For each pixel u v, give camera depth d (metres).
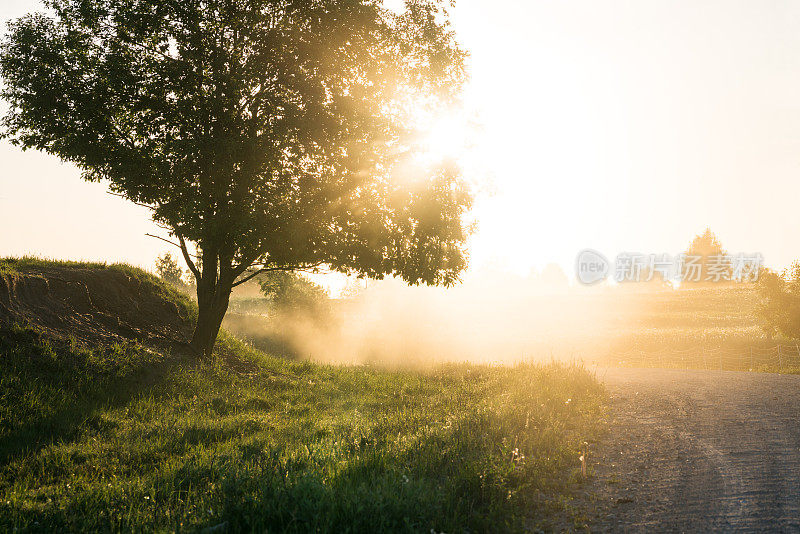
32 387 11.23
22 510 6.14
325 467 6.93
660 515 5.75
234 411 13.08
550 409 11.33
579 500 6.26
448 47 18.33
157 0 15.80
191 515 5.73
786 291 35.84
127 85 15.48
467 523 5.42
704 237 125.62
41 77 15.52
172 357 16.16
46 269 17.75
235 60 16.19
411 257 17.56
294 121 15.65
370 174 16.84
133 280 20.09
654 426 10.16
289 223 15.43
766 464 7.41
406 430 10.31
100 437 9.62
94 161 15.68
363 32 16.58
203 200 15.08
